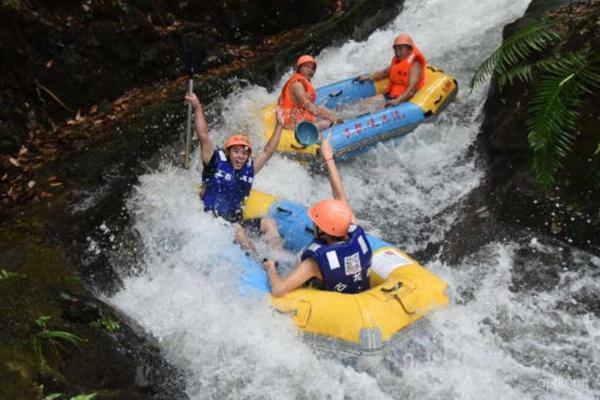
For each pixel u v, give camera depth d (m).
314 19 9.70
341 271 4.27
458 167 6.25
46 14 6.65
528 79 5.66
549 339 4.18
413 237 5.57
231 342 4.10
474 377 3.90
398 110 6.80
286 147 6.43
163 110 6.79
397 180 6.30
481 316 4.39
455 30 9.09
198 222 5.15
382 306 4.05
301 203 6.02
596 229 4.71
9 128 6.01
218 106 7.10
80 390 3.35
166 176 5.89
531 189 5.11
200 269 4.69
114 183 5.68
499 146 5.74
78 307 3.98
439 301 4.28
